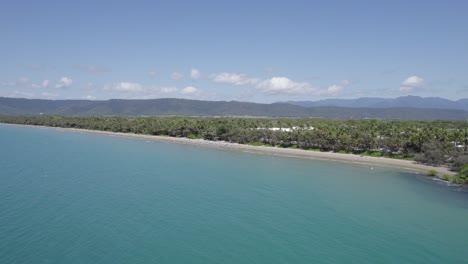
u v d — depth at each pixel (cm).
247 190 9188
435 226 6756
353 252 5594
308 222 6850
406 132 15975
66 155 14350
